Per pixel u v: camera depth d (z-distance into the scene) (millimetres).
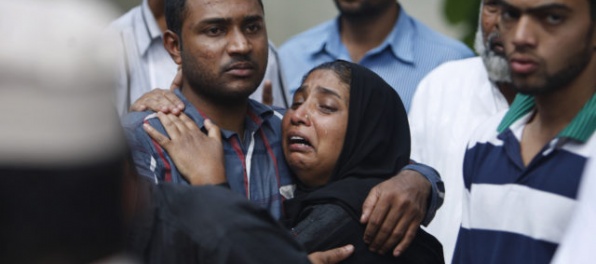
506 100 7520
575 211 4301
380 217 5363
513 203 5152
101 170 1927
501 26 4941
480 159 5496
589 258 3896
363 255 5387
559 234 4906
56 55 1812
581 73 4875
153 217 3678
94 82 1851
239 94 5531
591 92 4930
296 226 5383
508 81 6902
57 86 1812
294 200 5609
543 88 4832
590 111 4891
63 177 1860
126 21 7812
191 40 5566
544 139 5129
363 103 5832
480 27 7465
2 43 1796
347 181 5602
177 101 5660
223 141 5625
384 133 5887
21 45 1799
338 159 5766
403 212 5445
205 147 5379
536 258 4980
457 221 7391
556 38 4742
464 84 7738
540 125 5184
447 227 7406
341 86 5824
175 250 3639
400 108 6105
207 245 3596
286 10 14422
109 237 2037
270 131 5949
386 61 9344
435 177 5773
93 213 1976
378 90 5930
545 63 4770
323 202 5469
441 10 12250
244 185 5590
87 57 1842
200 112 5660
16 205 1873
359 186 5543
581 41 4762
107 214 2010
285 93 8258
